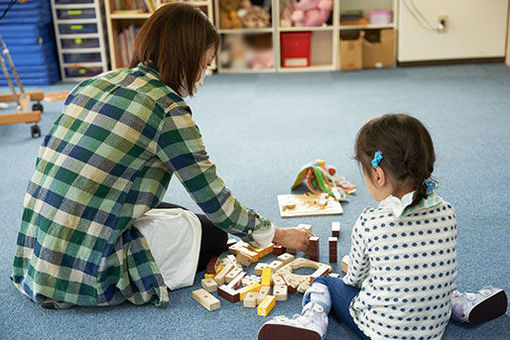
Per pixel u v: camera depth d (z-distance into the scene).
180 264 1.60
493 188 2.22
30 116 3.11
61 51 4.39
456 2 4.27
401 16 4.33
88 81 1.52
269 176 2.44
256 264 1.75
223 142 2.92
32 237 1.54
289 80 4.25
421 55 4.42
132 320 1.48
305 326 1.29
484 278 1.61
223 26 4.50
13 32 4.20
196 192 1.47
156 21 1.44
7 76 3.28
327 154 2.68
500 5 4.27
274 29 4.45
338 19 4.44
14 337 1.43
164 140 1.42
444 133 2.91
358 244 1.27
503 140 2.77
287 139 2.93
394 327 1.22
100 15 4.31
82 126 1.45
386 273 1.21
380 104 3.50
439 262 1.20
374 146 1.20
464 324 1.42
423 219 1.21
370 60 4.50
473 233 1.87
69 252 1.47
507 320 1.44
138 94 1.43
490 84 3.83
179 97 1.45
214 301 1.52
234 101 3.73
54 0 4.27
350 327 1.39
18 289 1.63
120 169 1.43
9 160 2.78
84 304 1.52
